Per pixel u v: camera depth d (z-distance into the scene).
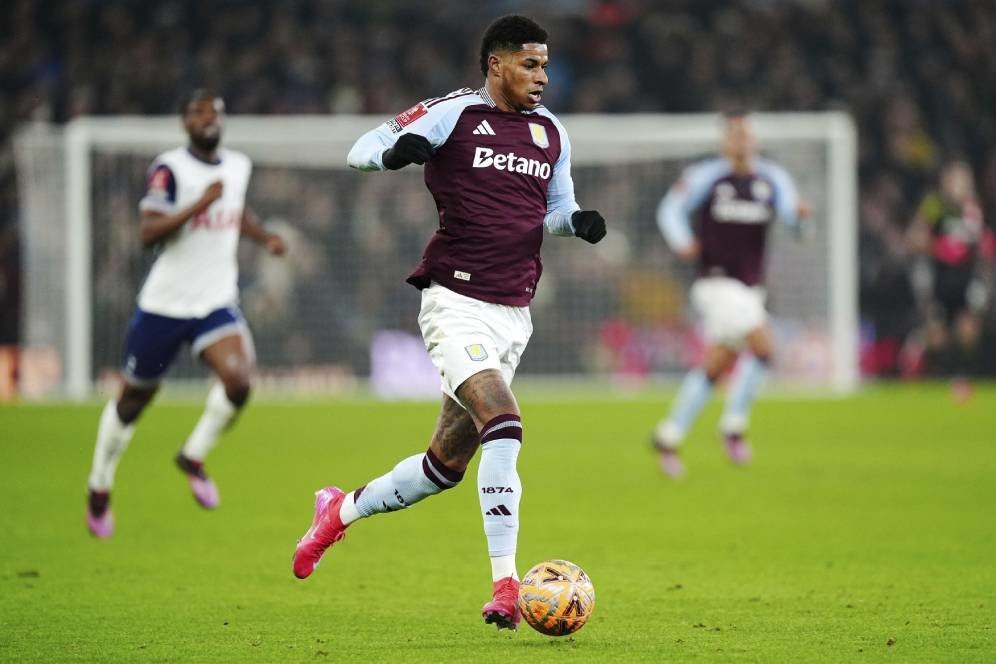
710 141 76.56
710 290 41.75
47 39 88.56
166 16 92.12
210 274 30.64
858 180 88.00
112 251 73.56
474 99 20.62
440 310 20.25
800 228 43.19
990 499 34.59
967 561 25.61
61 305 69.31
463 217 20.19
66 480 38.84
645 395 74.50
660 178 80.56
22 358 69.19
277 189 77.50
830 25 96.94
